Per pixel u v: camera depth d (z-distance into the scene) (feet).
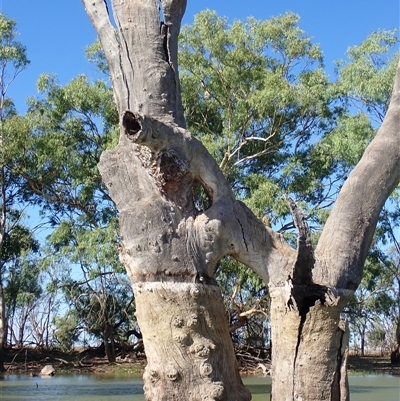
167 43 21.95
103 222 93.45
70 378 77.87
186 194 20.53
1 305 96.94
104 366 99.35
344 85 85.92
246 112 84.84
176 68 22.07
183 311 19.49
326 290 19.51
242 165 93.40
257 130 90.68
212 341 19.72
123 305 108.17
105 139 91.56
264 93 80.69
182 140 19.80
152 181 20.34
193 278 19.72
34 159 90.27
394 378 72.18
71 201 95.86
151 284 19.61
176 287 19.54
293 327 19.80
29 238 109.09
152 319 19.66
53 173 92.43
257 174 86.58
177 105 21.72
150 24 21.81
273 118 85.20
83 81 90.33
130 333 110.42
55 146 88.12
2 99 97.55
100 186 93.97
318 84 85.76
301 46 85.15
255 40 84.99
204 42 83.92
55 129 92.22
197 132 88.74
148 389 19.72
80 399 48.73
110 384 65.82
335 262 20.07
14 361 105.40
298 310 19.66
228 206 20.54
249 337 99.40
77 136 91.81
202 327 19.63
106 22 22.68
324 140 89.92
